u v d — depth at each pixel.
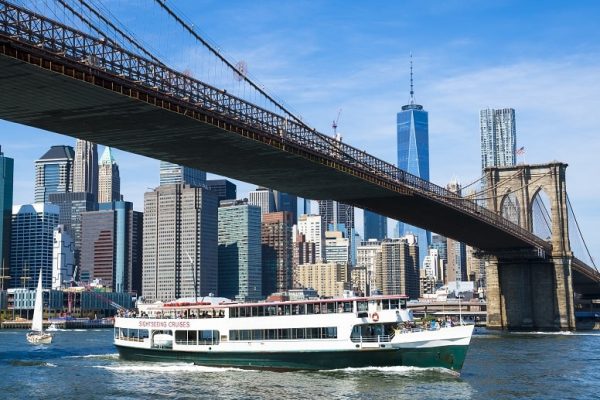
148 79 78.88
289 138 101.88
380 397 68.12
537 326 188.62
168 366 91.75
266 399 67.75
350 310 83.81
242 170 114.12
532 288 190.75
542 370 89.94
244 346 88.25
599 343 137.12
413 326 85.44
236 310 89.75
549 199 193.12
